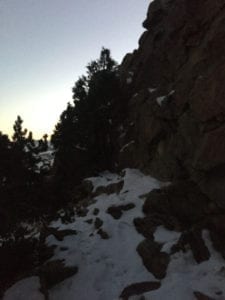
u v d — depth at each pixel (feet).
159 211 38.09
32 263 32.60
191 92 36.65
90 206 49.08
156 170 47.67
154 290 26.66
